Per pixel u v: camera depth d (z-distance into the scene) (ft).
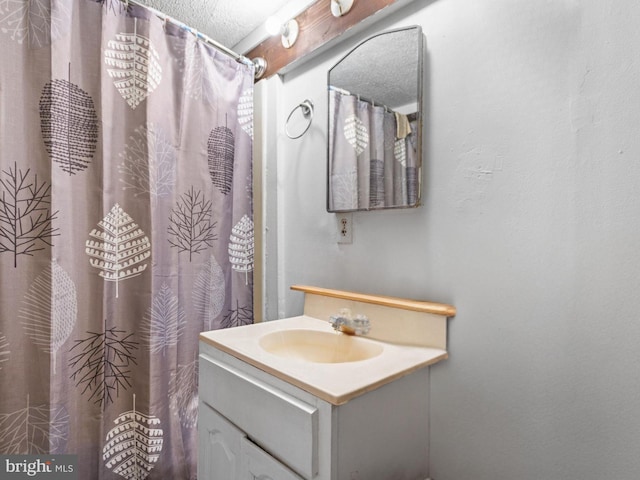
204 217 4.85
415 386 3.18
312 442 2.39
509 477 2.94
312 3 4.64
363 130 4.07
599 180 2.55
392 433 2.91
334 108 4.42
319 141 4.73
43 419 3.58
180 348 4.59
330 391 2.36
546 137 2.79
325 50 4.64
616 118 2.48
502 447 2.98
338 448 2.39
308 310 4.58
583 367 2.61
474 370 3.16
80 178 3.82
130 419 4.21
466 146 3.25
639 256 2.39
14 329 3.44
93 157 3.90
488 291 3.09
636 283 2.40
